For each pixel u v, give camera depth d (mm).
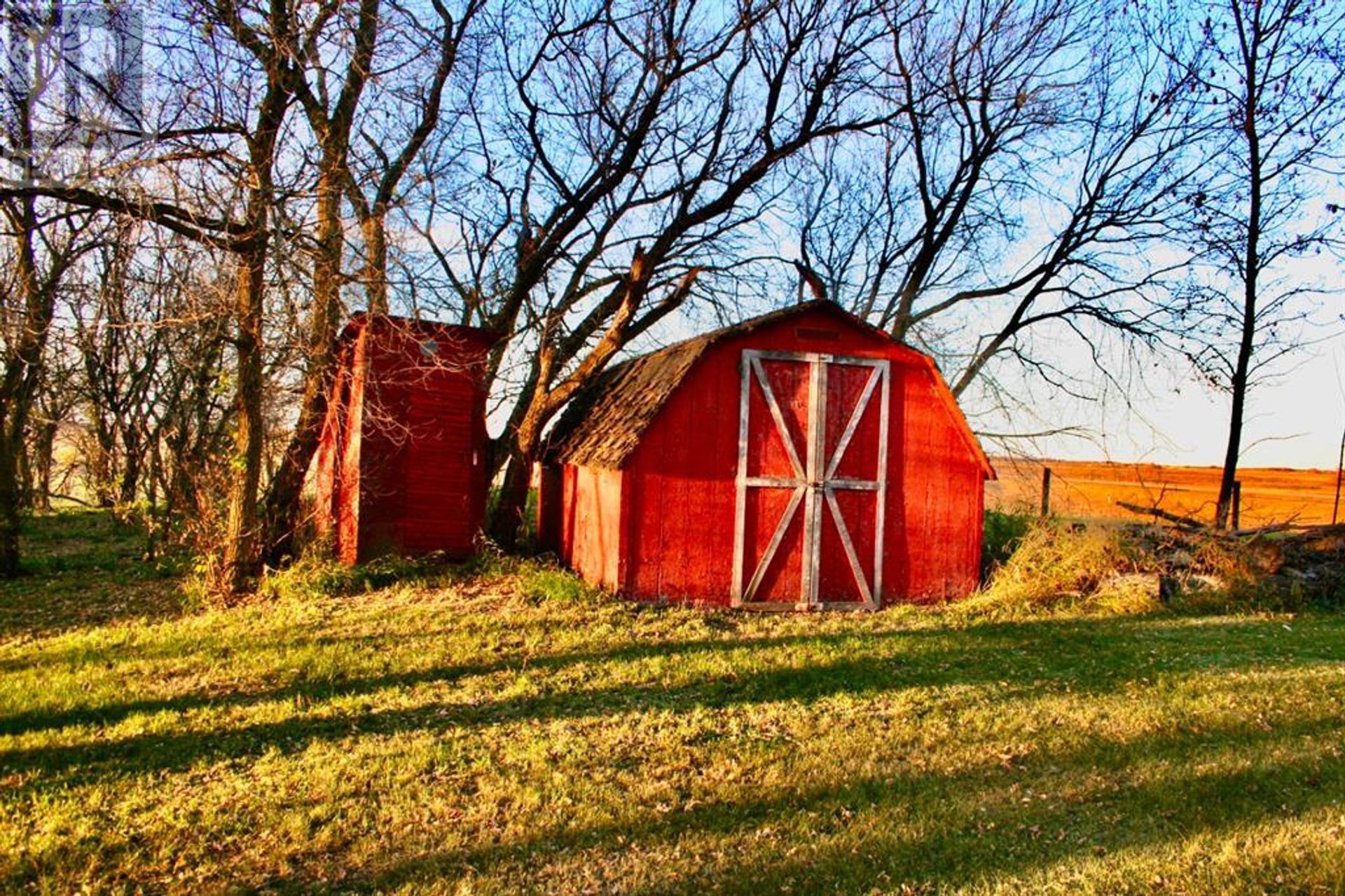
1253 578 13047
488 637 9789
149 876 4574
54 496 22188
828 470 12727
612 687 8055
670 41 15445
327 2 10617
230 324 13750
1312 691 8086
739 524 12391
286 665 8516
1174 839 5043
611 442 12820
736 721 7184
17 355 13312
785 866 4719
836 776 5988
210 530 12406
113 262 12703
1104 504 18750
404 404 13914
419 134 14305
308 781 5777
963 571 13305
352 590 12438
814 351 12703
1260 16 17750
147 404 19141
